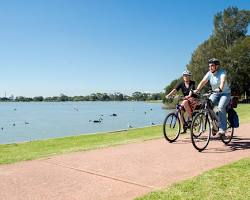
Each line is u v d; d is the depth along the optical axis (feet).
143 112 250.57
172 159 22.72
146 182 17.66
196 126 26.84
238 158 22.67
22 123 153.07
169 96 31.32
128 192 16.11
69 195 15.85
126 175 18.98
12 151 28.25
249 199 14.53
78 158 23.30
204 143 25.98
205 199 14.57
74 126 127.65
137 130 42.86
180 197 14.85
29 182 17.87
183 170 19.84
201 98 28.63
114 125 126.11
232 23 212.23
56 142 33.81
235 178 17.47
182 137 32.24
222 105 26.58
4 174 19.45
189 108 29.96
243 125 40.52
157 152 25.08
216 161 21.94
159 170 19.94
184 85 30.91
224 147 26.81
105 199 15.26
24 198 15.52
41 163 22.00
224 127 26.78
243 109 89.51
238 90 216.33
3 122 161.99
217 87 27.43
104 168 20.54
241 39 212.64
